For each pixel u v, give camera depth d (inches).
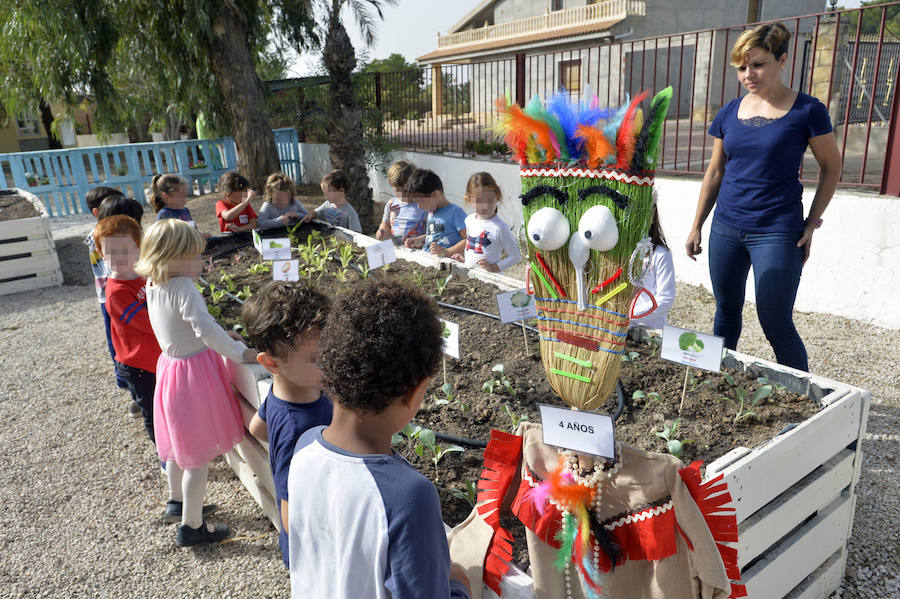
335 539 47.6
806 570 92.3
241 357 116.0
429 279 185.6
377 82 490.3
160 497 136.9
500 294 124.1
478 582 68.6
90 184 497.0
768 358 185.2
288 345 76.6
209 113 526.0
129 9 457.7
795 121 120.7
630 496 61.2
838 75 329.4
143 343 134.0
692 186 242.2
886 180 199.2
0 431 165.9
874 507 119.8
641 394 108.7
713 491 59.6
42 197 526.9
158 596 108.3
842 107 361.1
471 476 95.9
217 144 548.7
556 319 62.4
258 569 114.0
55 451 155.9
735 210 132.3
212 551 119.3
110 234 126.5
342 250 201.8
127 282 131.2
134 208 165.8
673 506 59.9
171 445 114.5
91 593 109.3
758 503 79.1
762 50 118.3
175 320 109.9
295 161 605.6
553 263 61.3
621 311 57.6
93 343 228.7
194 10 445.7
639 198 55.3
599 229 54.8
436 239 204.7
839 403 91.7
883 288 197.5
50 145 930.7
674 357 101.3
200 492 116.6
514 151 62.5
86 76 471.8
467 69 397.1
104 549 120.6
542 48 884.6
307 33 535.2
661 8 802.8
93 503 135.0
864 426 97.6
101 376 199.6
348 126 405.1
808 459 86.5
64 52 450.0
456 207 205.5
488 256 183.9
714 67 754.2
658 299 127.4
